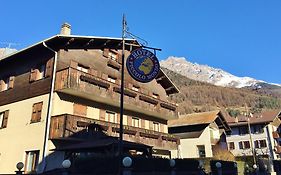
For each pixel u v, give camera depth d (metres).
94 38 23.27
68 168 11.99
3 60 24.83
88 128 20.66
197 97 136.00
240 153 56.06
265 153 53.53
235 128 58.06
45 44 21.20
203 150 38.06
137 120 28.23
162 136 27.95
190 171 16.62
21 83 23.48
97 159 12.82
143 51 13.94
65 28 24.84
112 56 26.53
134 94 25.83
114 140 16.88
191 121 39.88
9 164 21.61
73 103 21.81
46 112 20.41
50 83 21.05
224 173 21.00
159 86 32.56
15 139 21.94
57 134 19.06
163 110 29.70
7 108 23.81
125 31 14.43
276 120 58.56
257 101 140.00
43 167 18.73
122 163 12.23
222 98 141.25
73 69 20.59
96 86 22.08
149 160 13.99
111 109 25.09
